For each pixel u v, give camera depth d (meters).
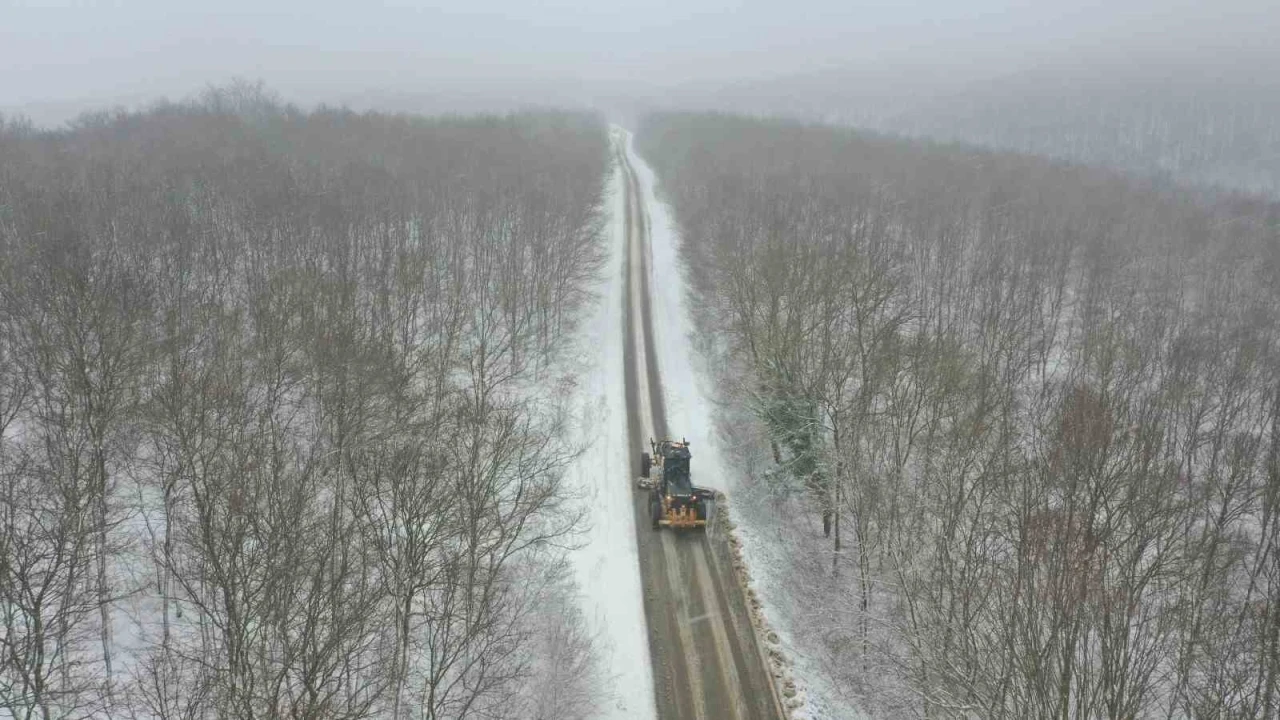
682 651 29.33
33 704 19.61
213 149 78.62
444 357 44.88
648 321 66.25
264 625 18.92
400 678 21.80
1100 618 19.41
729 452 44.81
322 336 37.66
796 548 36.31
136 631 25.83
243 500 20.86
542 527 34.22
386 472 26.31
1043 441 33.50
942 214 82.44
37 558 20.94
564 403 49.88
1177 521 29.88
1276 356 51.28
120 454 28.64
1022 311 60.91
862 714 26.91
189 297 41.16
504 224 71.12
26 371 28.31
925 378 36.31
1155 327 55.00
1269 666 20.58
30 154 73.38
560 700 25.58
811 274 47.03
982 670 21.27
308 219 57.81
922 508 28.69
